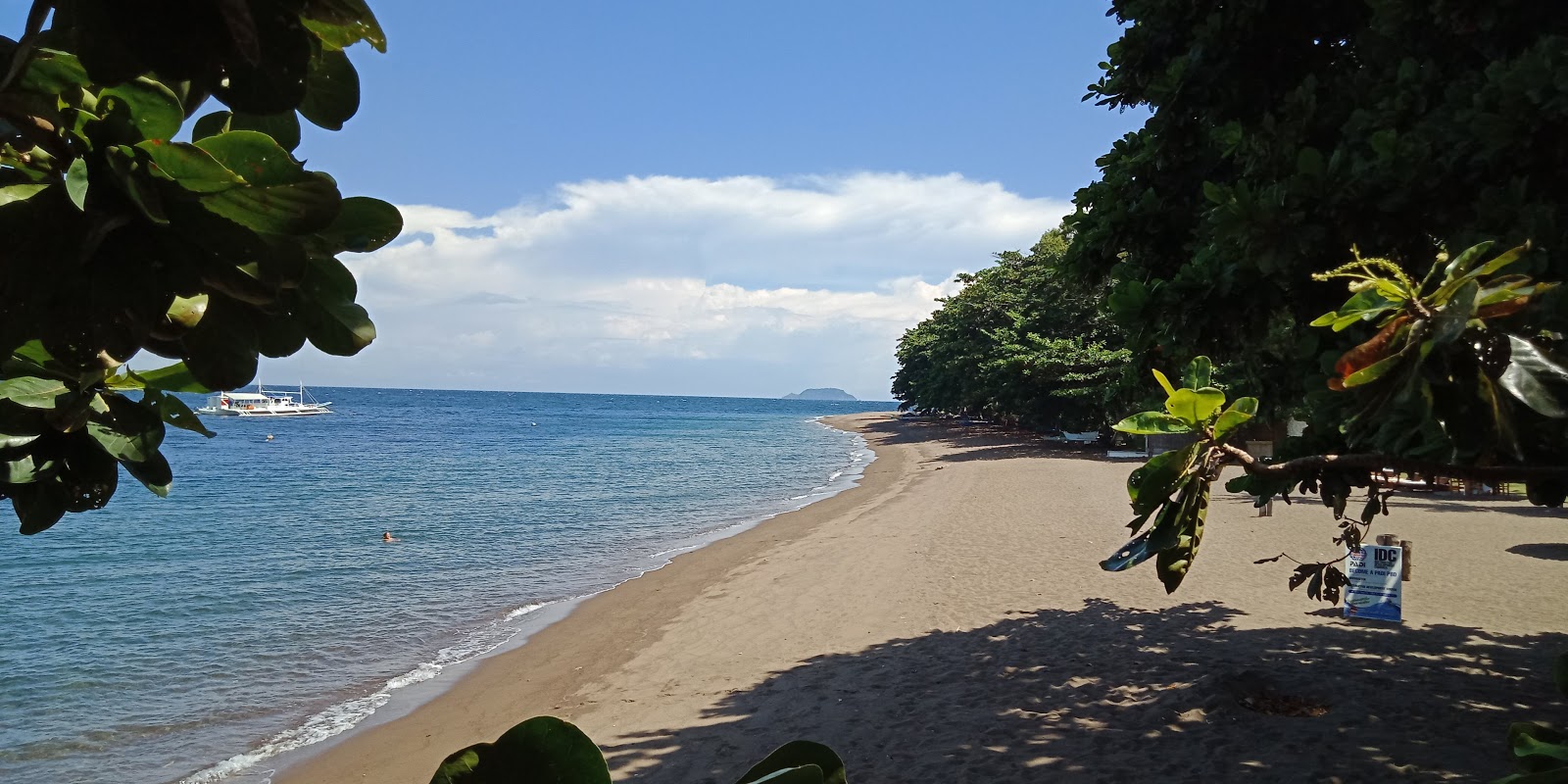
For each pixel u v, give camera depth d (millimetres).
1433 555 14789
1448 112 4332
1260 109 6039
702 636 12172
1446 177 3975
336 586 16688
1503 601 11547
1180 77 5961
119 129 720
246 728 9578
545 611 14641
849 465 46438
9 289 698
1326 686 8273
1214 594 12250
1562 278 3199
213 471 40625
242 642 12875
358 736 9320
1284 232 4000
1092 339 42562
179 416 1095
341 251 867
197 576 17531
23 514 1050
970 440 57344
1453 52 4957
